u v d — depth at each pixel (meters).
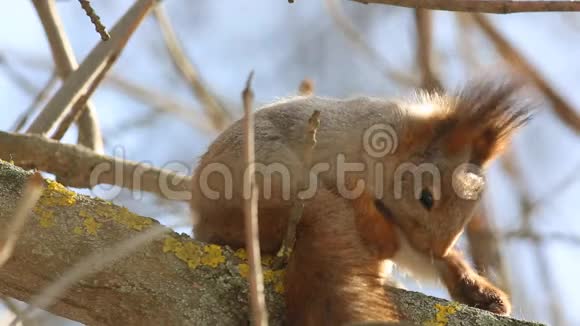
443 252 9.02
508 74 9.84
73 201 7.01
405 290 7.28
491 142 9.48
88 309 6.81
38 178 5.32
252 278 5.14
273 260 7.44
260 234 8.10
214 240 8.42
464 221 9.04
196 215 8.63
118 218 6.99
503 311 9.06
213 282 6.88
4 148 9.58
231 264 7.00
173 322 6.72
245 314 6.82
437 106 9.66
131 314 6.76
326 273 7.10
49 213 6.90
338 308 6.89
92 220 6.93
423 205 9.01
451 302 7.21
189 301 6.78
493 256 10.88
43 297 5.63
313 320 6.86
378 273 7.41
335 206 7.70
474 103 9.50
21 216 5.26
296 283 7.03
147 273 6.82
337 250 7.29
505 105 9.52
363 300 7.00
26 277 6.81
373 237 8.80
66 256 6.79
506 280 10.81
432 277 9.27
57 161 9.73
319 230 7.51
